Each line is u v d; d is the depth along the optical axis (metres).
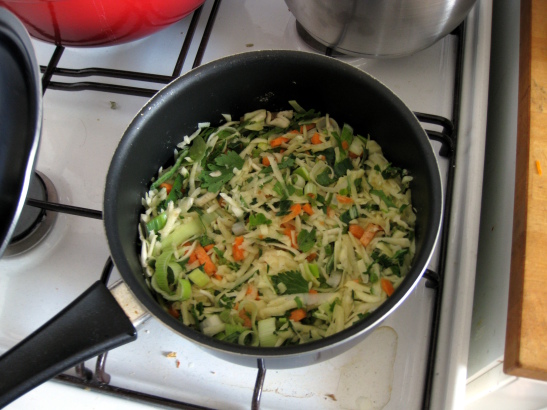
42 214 0.37
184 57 0.41
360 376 0.32
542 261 0.28
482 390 0.34
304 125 0.39
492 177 0.38
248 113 0.39
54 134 0.41
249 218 0.36
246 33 0.45
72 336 0.26
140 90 0.40
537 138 0.31
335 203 0.36
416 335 0.33
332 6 0.35
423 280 0.34
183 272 0.35
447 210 0.34
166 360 0.33
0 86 0.29
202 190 0.38
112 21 0.38
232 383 0.32
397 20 0.35
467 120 0.38
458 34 0.42
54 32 0.39
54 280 0.36
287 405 0.31
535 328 0.27
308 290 0.33
